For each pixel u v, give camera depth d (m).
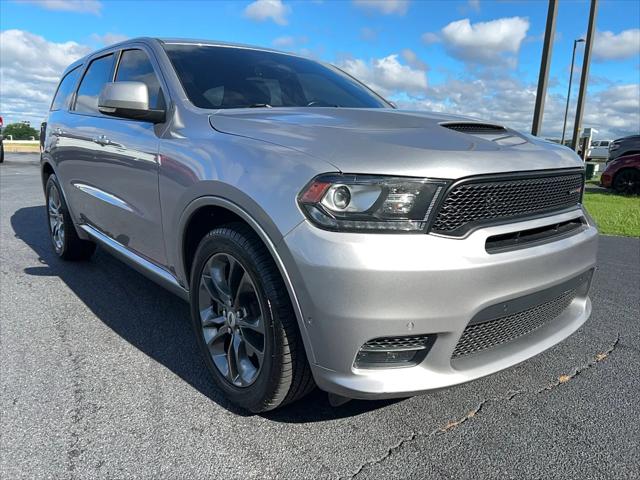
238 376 2.38
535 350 2.35
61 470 1.97
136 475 1.96
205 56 3.24
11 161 19.17
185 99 2.82
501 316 2.10
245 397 2.29
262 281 2.08
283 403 2.23
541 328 2.53
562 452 2.14
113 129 3.33
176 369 2.78
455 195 1.93
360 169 1.89
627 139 12.05
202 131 2.56
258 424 2.30
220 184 2.22
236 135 2.38
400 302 1.84
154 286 4.13
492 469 2.04
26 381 2.62
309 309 1.92
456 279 1.88
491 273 1.96
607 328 3.48
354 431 2.26
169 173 2.62
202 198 2.35
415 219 1.88
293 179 1.98
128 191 3.12
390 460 2.08
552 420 2.38
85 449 2.10
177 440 2.17
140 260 3.21
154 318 3.48
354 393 1.94
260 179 2.08
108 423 2.28
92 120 3.77
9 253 5.10
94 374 2.71
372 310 1.84
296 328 2.06
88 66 4.35
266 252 2.11
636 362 2.97
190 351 3.00
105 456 2.06
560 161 2.38
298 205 1.93
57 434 2.19
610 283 4.52
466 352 2.15
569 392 2.63
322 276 1.86
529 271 2.11
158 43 3.27
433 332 1.92
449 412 2.43
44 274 4.40
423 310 1.87
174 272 2.81
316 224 1.89
